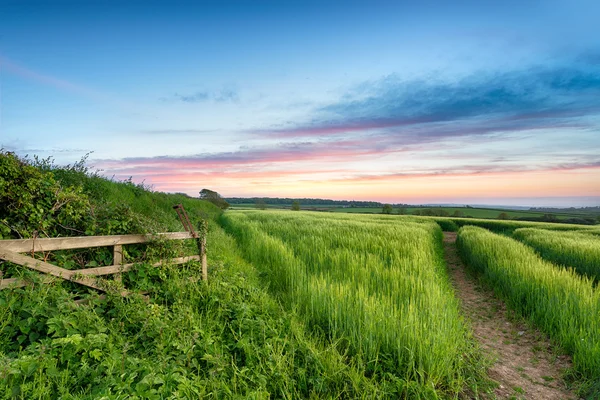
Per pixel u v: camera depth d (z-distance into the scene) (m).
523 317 8.59
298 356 5.67
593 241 18.69
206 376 4.83
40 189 7.41
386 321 6.22
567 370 5.97
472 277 13.84
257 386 4.70
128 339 5.41
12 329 5.00
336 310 6.70
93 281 6.73
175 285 7.49
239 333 5.93
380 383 5.10
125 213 8.02
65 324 4.97
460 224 42.28
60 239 6.47
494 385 5.55
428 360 5.30
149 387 4.09
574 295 8.02
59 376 4.09
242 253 13.57
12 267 6.09
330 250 13.01
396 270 9.89
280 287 9.48
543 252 16.81
